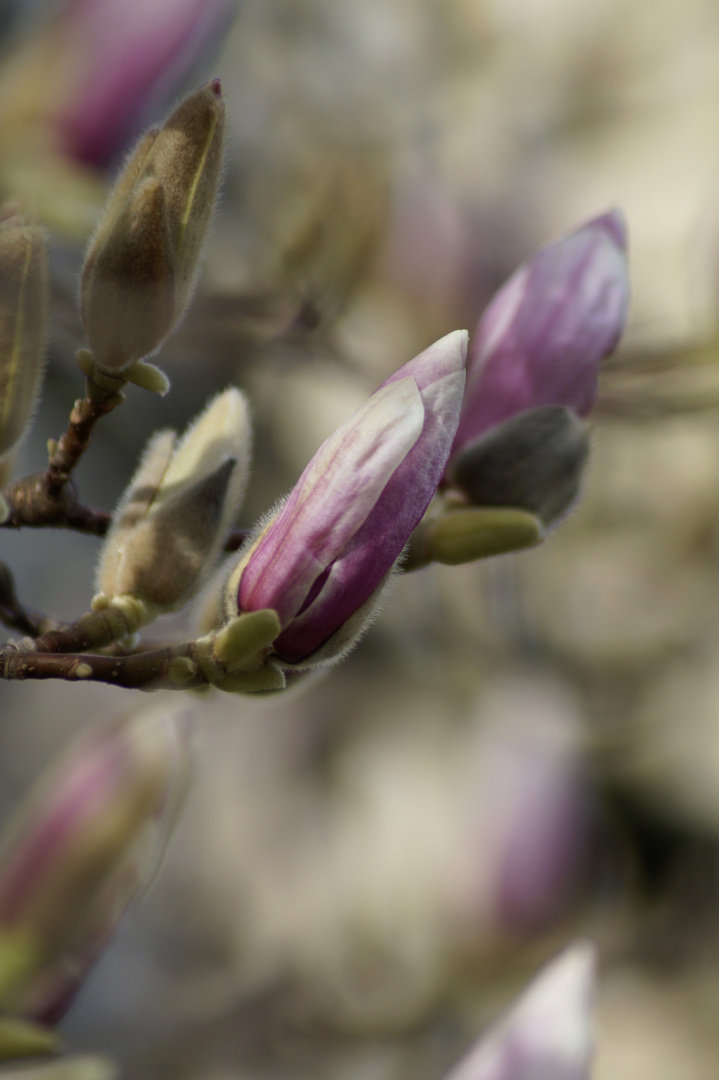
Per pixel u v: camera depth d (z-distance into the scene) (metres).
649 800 1.67
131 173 0.60
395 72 1.56
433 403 0.60
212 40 0.87
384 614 1.69
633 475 1.69
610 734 1.65
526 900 1.24
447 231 1.23
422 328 1.20
